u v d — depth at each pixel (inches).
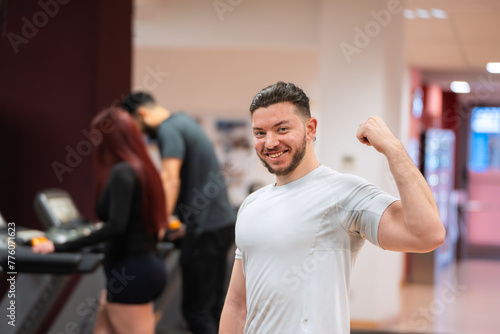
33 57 201.6
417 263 403.2
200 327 172.4
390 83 265.7
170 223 196.1
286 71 374.9
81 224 178.5
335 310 79.4
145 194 144.9
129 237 144.9
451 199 496.1
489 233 554.9
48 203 170.1
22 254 138.3
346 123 258.1
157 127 177.6
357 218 79.8
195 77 382.0
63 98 201.0
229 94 380.5
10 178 202.7
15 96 202.5
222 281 177.6
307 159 83.7
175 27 297.1
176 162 173.6
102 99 202.2
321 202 80.7
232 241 179.8
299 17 288.2
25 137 202.1
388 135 77.6
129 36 221.0
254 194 88.6
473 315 305.4
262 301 82.0
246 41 293.0
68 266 137.9
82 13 199.8
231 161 385.7
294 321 80.0
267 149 81.8
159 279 148.0
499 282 414.6
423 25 313.1
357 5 256.4
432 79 454.0
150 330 148.8
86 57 200.2
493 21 298.8
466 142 548.4
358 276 258.1
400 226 75.5
